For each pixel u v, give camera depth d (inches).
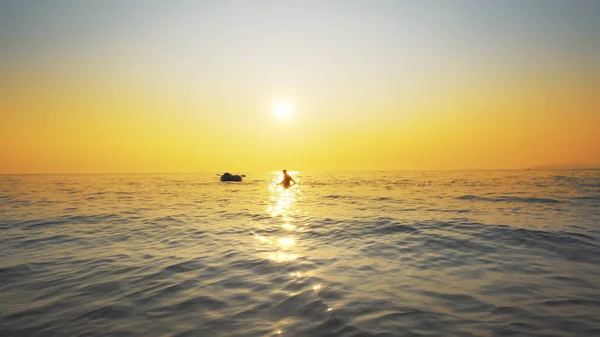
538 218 430.6
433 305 169.8
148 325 151.9
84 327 150.3
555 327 143.6
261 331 144.6
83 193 960.3
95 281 212.5
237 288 199.2
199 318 158.7
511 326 145.4
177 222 447.8
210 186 1342.3
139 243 324.5
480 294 184.4
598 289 188.2
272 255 278.1
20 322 155.4
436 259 259.6
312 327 147.6
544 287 193.2
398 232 363.9
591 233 330.6
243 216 501.7
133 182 1759.4
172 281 212.4
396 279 212.7
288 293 189.8
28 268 240.5
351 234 362.3
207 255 278.4
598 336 134.9
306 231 384.2
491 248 288.5
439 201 665.6
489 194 796.6
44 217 486.0
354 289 194.9
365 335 139.1
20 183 1642.5
